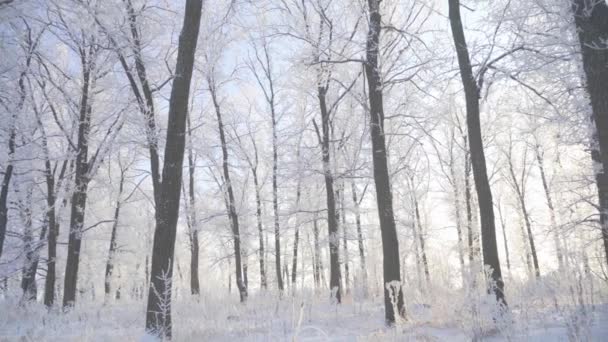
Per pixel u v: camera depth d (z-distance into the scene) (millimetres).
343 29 11102
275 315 8117
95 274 24891
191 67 6578
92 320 7695
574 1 5414
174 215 6105
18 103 10930
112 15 10234
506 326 4883
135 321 7613
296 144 15578
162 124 12141
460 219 20391
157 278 5801
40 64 12258
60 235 16844
